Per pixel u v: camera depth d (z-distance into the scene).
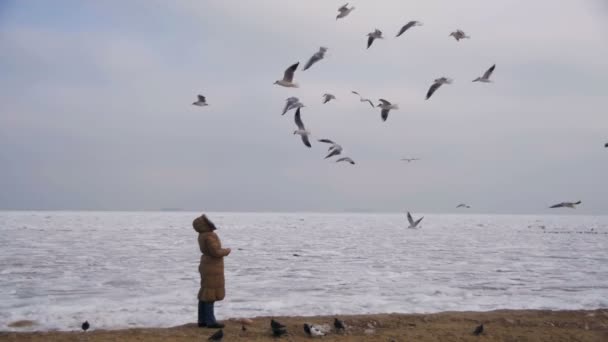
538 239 51.62
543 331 10.52
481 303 14.95
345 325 10.98
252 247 37.09
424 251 34.53
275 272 22.02
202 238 10.76
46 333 10.48
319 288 17.62
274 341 9.77
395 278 20.36
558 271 23.11
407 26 13.36
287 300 15.23
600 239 52.06
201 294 10.84
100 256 28.83
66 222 104.00
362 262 26.67
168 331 10.52
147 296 15.71
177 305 14.13
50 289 17.05
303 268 23.62
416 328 10.85
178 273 21.23
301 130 13.48
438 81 13.56
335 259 28.25
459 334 10.25
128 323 11.87
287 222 120.94
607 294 16.77
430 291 17.11
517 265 25.58
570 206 11.66
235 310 13.63
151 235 53.97
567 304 14.91
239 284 18.45
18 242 40.44
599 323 11.48
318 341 9.77
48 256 28.56
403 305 14.55
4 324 11.67
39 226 77.88
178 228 75.50
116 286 17.69
